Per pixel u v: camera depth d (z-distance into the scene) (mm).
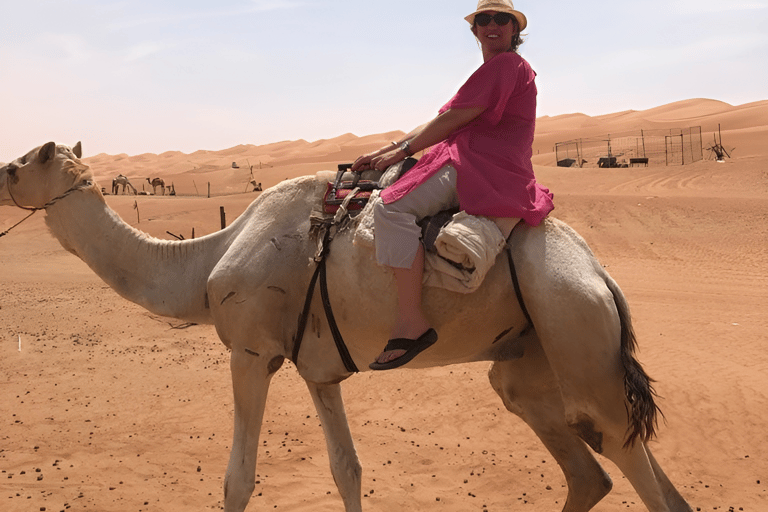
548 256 3939
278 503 6484
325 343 4391
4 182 5059
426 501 6496
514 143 4062
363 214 4094
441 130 4016
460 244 3713
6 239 38562
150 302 4867
